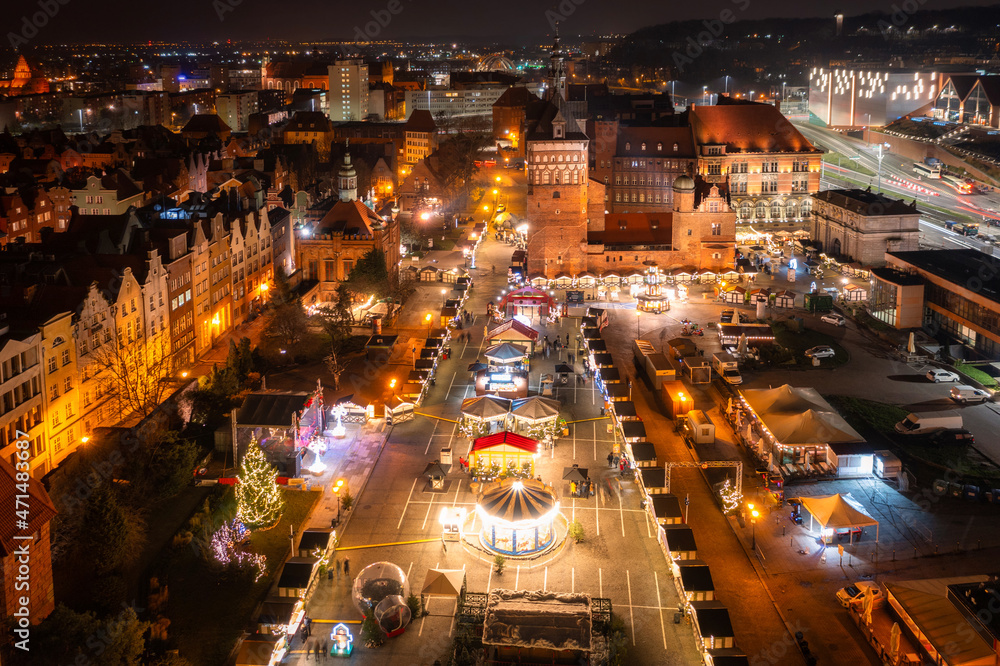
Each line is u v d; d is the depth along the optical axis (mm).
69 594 83250
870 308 176375
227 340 156000
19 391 98500
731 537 100875
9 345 96062
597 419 126375
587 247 197250
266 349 149250
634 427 119000
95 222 140000
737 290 185125
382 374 143875
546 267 197750
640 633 80562
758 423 123375
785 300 181000
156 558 91500
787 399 122938
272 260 180875
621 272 198875
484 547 93188
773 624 86188
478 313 175250
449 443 118375
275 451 109562
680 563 88812
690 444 123000
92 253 134250
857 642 83688
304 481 105688
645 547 94562
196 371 141625
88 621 73000
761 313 174500
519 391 133750
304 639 79375
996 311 147625
